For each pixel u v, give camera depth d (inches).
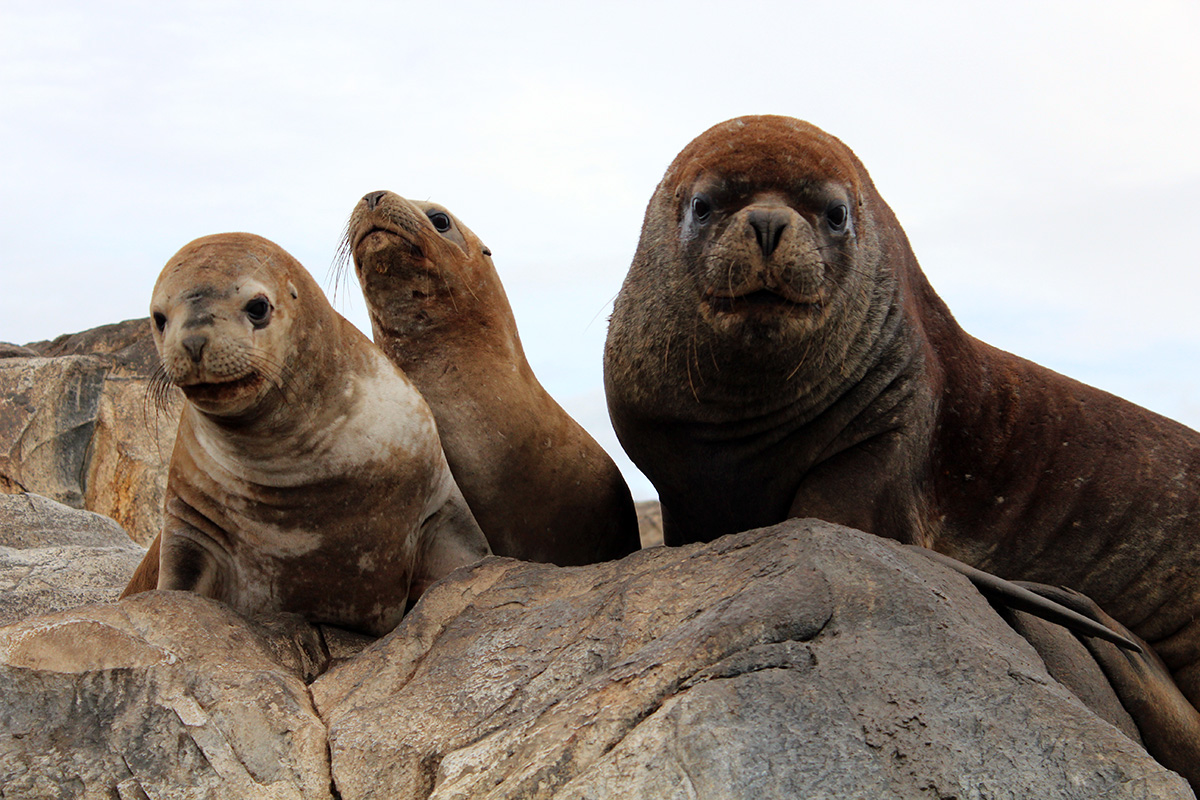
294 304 207.8
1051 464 240.8
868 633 148.5
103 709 164.6
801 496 219.9
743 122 227.1
